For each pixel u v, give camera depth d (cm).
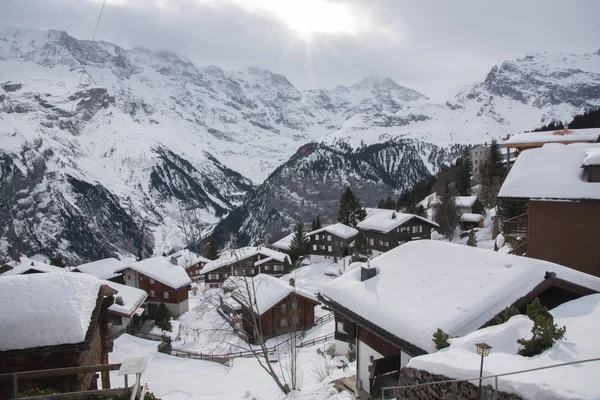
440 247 1487
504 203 3825
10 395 1159
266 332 3256
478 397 622
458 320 992
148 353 2964
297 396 1471
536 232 1606
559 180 1588
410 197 7494
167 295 4806
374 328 1171
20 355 1128
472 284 1144
